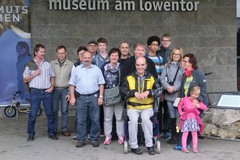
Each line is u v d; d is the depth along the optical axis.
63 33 9.92
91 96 6.83
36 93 7.30
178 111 6.66
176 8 10.18
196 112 6.52
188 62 6.70
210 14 10.32
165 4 10.12
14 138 7.59
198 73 6.69
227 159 6.20
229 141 7.30
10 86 9.85
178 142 6.76
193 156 6.34
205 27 10.33
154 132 6.57
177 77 6.94
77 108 6.90
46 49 9.90
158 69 7.22
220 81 10.47
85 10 9.95
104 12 9.98
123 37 10.08
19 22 9.80
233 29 10.45
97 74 6.86
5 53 9.80
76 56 9.98
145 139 6.44
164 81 6.96
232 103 7.47
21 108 9.77
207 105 7.11
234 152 6.57
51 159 6.23
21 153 6.56
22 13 9.79
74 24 9.94
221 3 10.34
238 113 7.36
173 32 10.23
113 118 7.36
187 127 6.49
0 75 9.80
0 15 9.72
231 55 10.49
